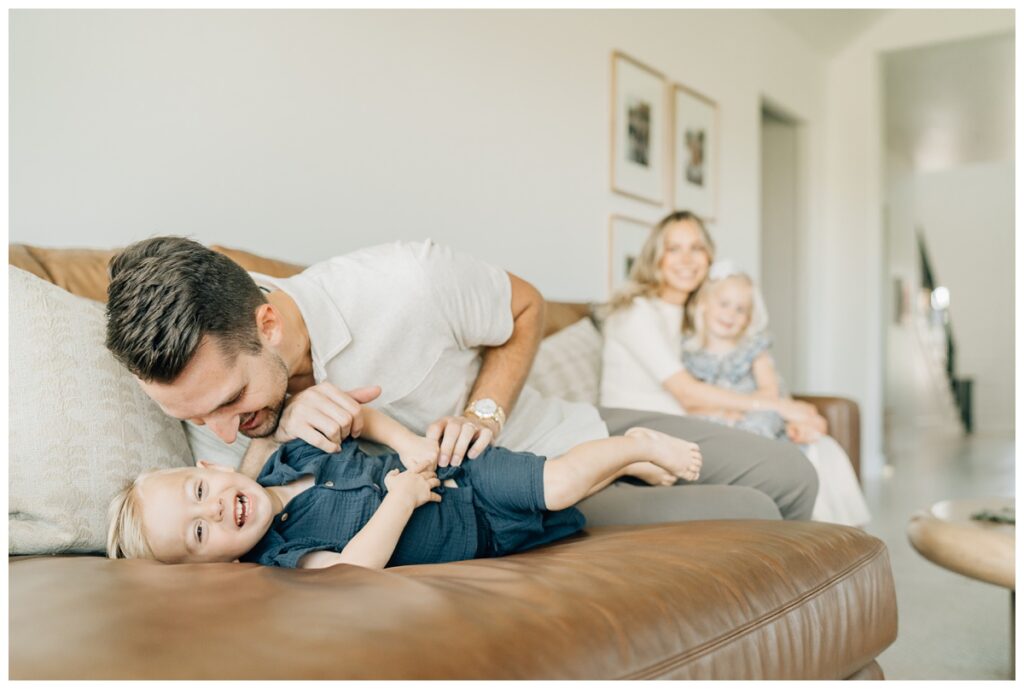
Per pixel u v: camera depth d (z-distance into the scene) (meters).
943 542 1.88
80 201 1.84
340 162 2.46
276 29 2.28
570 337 2.67
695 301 2.89
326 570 0.94
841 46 5.89
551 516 1.35
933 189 10.84
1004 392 10.26
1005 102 7.38
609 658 0.79
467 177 2.94
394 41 2.65
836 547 1.23
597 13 3.66
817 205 5.89
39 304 1.19
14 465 1.09
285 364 1.25
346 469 1.31
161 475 1.21
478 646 0.72
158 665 0.62
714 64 4.66
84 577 0.88
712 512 1.54
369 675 0.64
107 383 1.22
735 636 0.95
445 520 1.26
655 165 4.09
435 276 1.49
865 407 5.78
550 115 3.36
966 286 10.65
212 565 0.97
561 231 3.42
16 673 0.60
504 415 1.55
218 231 2.13
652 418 2.04
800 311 5.84
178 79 2.04
